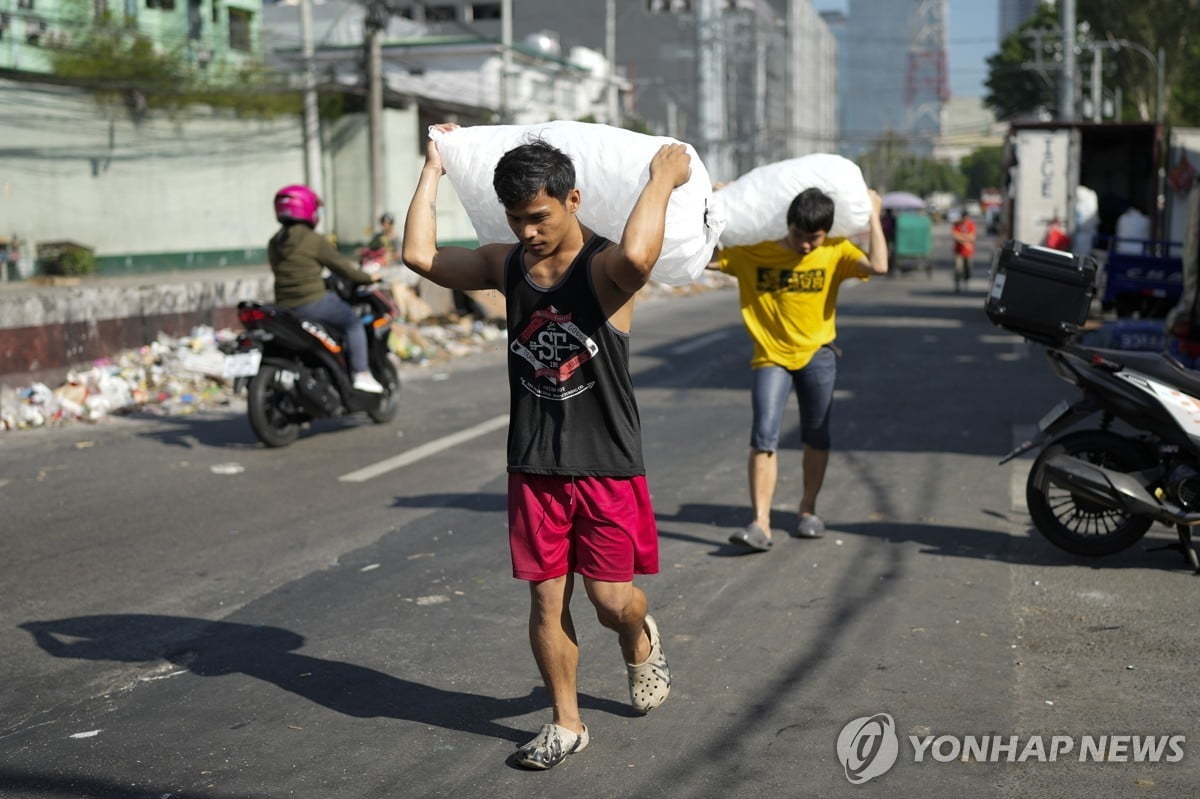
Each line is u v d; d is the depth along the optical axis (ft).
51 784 11.60
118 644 15.71
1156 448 19.07
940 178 598.34
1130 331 44.50
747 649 15.34
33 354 36.40
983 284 102.78
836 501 23.66
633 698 12.98
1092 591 17.80
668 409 35.55
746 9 294.87
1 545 20.67
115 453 29.09
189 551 20.24
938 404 35.86
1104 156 77.61
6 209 80.43
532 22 284.20
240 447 29.84
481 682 14.30
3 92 79.87
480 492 24.53
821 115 515.50
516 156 10.85
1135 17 195.21
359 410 30.78
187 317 44.34
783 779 11.64
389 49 172.45
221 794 11.38
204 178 99.50
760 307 19.75
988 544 20.42
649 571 12.23
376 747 12.44
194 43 103.76
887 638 15.72
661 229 10.91
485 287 12.13
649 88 290.56
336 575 18.81
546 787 11.50
